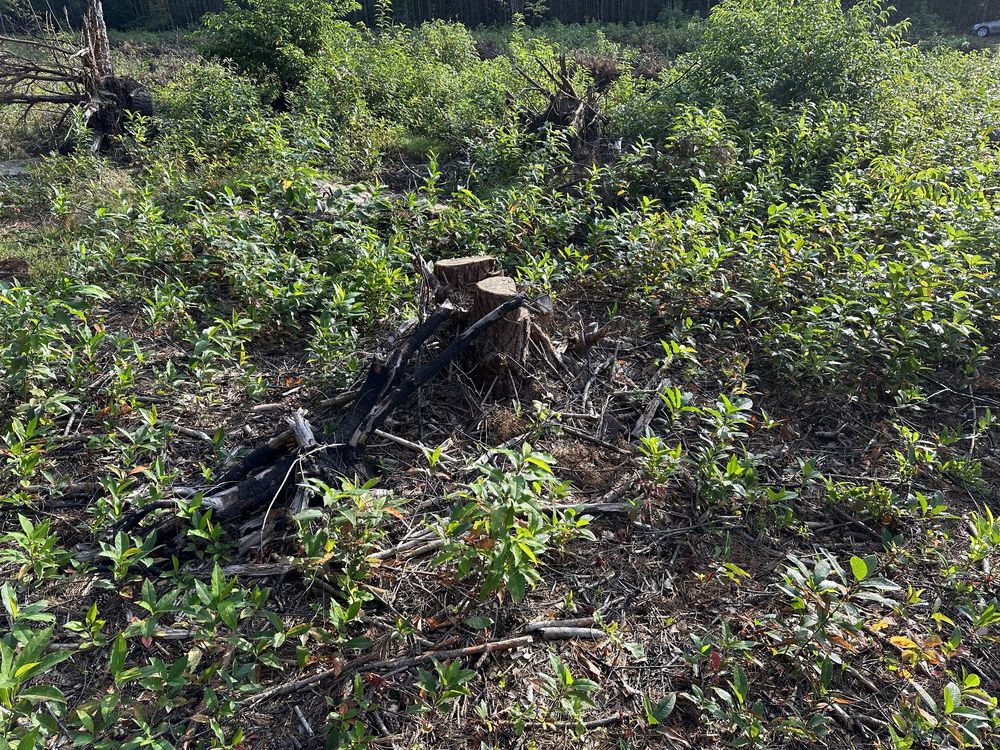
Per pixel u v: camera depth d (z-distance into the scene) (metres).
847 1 12.00
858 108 9.09
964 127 8.77
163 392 4.34
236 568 3.11
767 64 9.86
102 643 2.78
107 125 10.97
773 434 4.34
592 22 27.62
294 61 12.83
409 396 4.29
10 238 6.92
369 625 2.95
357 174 9.08
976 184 6.61
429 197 7.01
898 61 10.08
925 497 3.75
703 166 7.41
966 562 3.35
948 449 4.25
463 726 2.60
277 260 5.49
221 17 13.34
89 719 2.33
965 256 4.98
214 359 4.66
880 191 6.68
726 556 3.34
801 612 2.96
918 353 4.80
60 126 11.13
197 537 3.21
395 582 3.13
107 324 5.16
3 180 8.84
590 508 3.60
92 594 3.03
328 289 5.29
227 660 2.72
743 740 2.52
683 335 5.11
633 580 3.27
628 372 4.85
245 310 5.24
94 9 11.49
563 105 10.23
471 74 13.09
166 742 2.32
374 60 13.27
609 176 7.44
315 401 4.33
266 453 3.57
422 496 3.62
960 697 2.54
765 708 2.72
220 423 4.16
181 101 11.45
